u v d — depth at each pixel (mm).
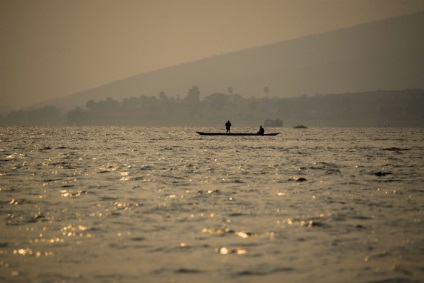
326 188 162500
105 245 93188
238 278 77000
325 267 81500
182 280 76188
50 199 139625
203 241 95562
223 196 145625
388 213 120562
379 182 177750
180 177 192500
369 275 78250
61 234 100625
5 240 96188
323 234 100562
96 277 77375
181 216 117125
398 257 86312
